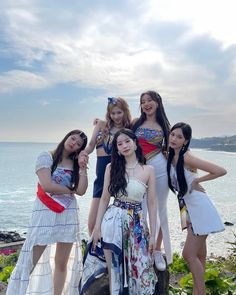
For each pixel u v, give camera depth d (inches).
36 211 177.2
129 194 167.5
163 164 190.2
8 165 4977.9
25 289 169.3
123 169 170.2
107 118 202.2
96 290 174.7
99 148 203.2
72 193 179.5
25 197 1892.2
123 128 187.8
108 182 172.9
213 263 291.9
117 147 170.2
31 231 175.2
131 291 162.7
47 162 177.5
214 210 180.4
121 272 162.9
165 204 191.0
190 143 181.8
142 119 198.2
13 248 651.5
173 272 269.4
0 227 1136.8
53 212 175.0
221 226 178.5
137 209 169.0
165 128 194.9
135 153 173.3
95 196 202.1
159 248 187.5
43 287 177.6
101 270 174.6
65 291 184.4
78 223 183.3
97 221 174.4
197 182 180.2
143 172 171.0
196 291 179.6
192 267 178.7
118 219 165.6
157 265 180.4
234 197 1595.7
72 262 184.2
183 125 180.2
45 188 172.4
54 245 184.5
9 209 1502.2
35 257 174.2
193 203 179.2
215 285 204.4
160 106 195.8
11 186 2459.4
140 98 197.5
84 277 175.0
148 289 161.8
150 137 191.6
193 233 177.6
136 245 164.2
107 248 162.7
